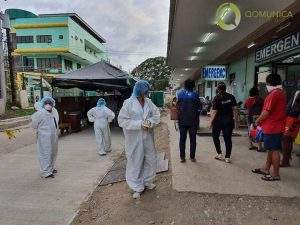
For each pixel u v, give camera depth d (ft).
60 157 28.86
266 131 17.90
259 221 13.92
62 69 138.41
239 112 39.17
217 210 14.90
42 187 20.04
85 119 52.65
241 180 18.28
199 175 19.22
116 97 56.18
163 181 18.89
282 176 18.89
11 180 21.49
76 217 15.56
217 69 44.50
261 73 42.22
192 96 21.93
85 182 21.12
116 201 16.92
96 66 49.21
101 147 29.86
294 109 20.47
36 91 107.34
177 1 26.71
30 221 15.20
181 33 38.52
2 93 74.54
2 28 79.15
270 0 24.66
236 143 29.25
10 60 86.58
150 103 17.61
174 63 72.02
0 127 53.98
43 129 21.74
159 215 14.78
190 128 22.16
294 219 13.97
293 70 33.47
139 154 16.96
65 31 133.90
